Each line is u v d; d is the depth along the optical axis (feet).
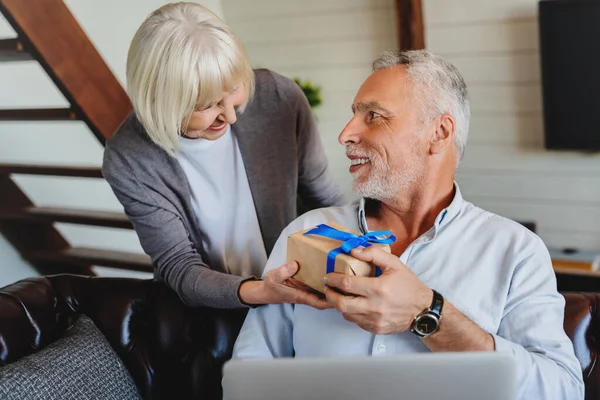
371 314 3.76
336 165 14.15
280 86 5.74
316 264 3.98
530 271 4.47
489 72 11.87
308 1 13.32
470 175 12.57
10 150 10.19
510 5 11.35
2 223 10.06
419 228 4.83
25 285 5.68
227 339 5.49
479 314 4.43
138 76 4.66
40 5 7.18
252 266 5.93
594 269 10.94
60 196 11.13
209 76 4.51
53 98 10.92
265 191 5.74
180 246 5.42
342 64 13.44
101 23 11.28
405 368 2.79
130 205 5.38
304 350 4.70
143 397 5.60
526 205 12.31
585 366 4.87
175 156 5.12
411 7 11.71
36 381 4.75
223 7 14.17
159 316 5.64
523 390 3.99
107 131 8.03
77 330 5.46
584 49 10.77
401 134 4.55
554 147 11.52
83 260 10.14
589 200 11.79
